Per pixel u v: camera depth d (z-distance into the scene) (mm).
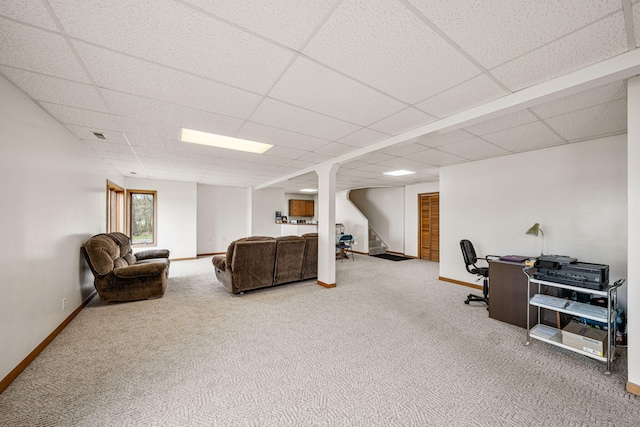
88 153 3639
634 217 1762
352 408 1646
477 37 1403
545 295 2617
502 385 1879
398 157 4098
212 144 3537
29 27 1313
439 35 1391
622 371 2049
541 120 2506
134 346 2410
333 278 4480
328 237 4430
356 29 1350
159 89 2010
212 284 4684
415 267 6359
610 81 1681
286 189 9180
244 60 1633
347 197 9164
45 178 2387
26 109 2082
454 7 1194
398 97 2119
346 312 3318
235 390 1808
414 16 1252
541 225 3561
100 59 1616
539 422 1536
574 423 1528
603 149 3043
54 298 2561
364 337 2631
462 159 4238
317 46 1493
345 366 2113
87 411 1587
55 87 1971
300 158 4332
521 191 3775
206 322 2982
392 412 1613
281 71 1760
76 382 1864
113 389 1795
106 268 3383
